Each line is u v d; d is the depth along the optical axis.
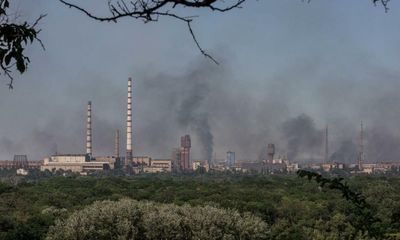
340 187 7.55
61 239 64.25
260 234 63.62
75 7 4.60
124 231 63.94
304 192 126.88
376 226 7.48
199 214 67.06
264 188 150.00
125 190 146.62
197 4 4.61
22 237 74.00
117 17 4.61
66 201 115.38
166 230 65.00
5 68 5.04
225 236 64.44
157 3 4.60
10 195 114.62
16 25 5.05
